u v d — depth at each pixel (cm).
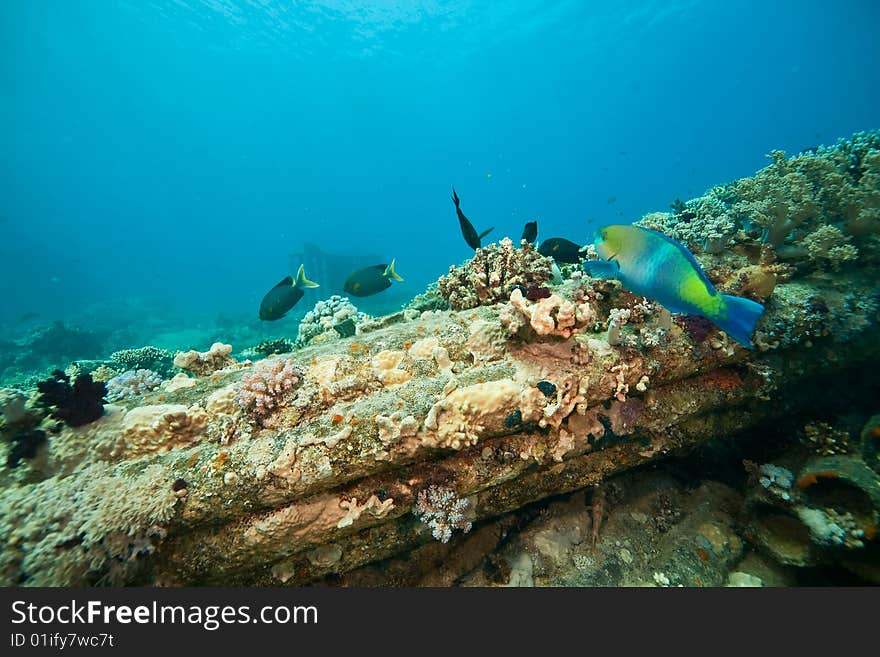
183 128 10138
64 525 228
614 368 306
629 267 234
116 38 5591
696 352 326
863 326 346
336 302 743
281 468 247
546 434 302
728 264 395
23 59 5772
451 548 340
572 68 7488
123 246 12138
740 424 367
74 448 273
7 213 10631
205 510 247
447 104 9388
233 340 1956
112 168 11919
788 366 352
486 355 332
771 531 318
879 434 292
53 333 1906
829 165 417
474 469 288
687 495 374
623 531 346
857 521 271
